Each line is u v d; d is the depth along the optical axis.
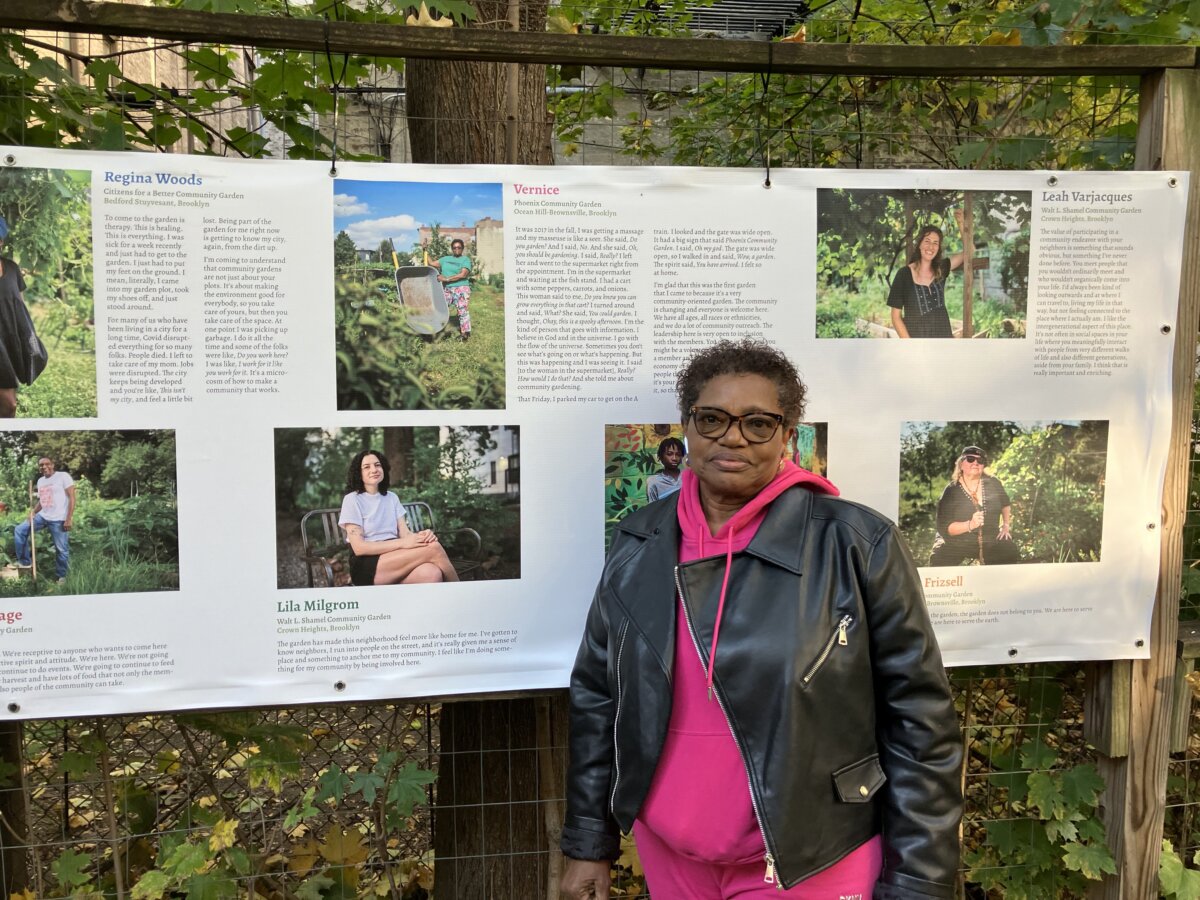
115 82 2.60
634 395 1.92
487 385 1.88
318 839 2.40
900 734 1.42
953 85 2.81
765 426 1.44
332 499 1.84
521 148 2.33
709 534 1.51
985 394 2.00
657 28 3.59
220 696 1.83
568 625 1.93
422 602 1.88
